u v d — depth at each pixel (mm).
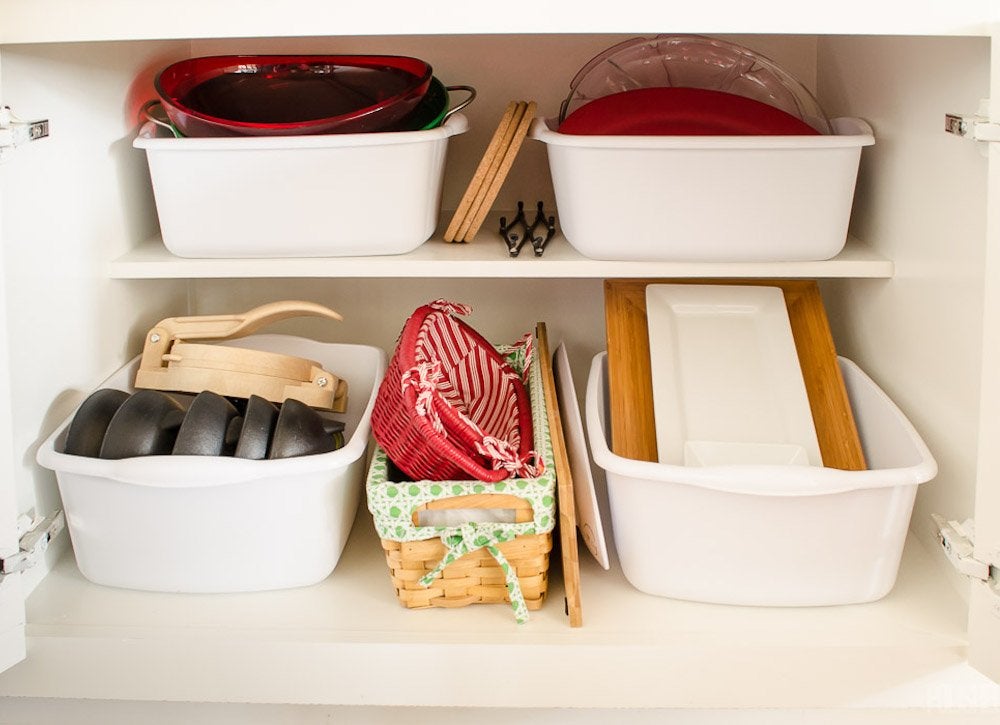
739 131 1322
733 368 1342
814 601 1186
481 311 1676
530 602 1201
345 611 1205
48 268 1221
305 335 1683
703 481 1110
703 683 1149
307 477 1172
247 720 1303
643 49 1408
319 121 1255
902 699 1146
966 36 1078
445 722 1303
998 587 1048
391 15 1044
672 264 1297
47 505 1250
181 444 1171
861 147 1304
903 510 1138
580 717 1300
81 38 1054
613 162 1234
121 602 1215
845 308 1531
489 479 1137
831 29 1042
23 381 1179
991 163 991
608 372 1449
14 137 1070
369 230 1295
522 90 1597
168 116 1376
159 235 1512
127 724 1299
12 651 1097
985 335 1016
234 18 1048
